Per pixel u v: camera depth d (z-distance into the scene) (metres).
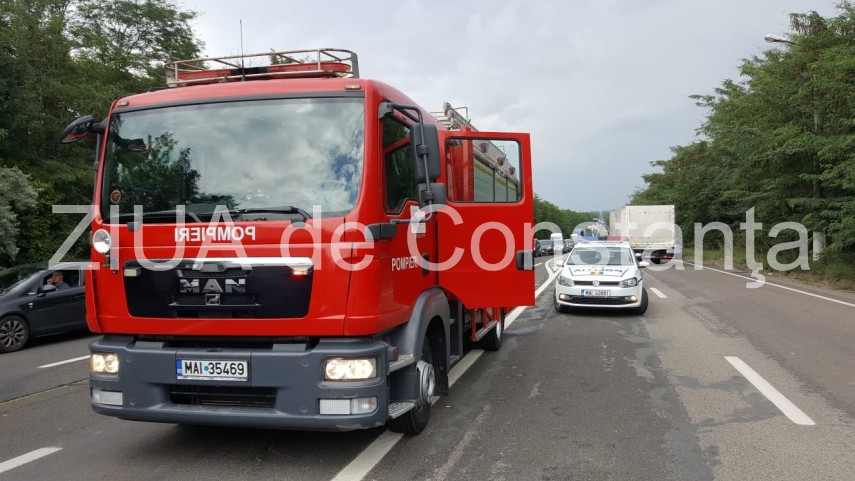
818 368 7.51
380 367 4.23
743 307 13.70
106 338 4.59
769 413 5.65
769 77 23.67
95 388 4.46
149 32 24.69
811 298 15.57
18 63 16.39
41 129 17.98
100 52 21.73
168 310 4.37
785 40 22.30
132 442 5.12
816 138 20.48
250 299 4.24
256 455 4.72
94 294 4.55
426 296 5.27
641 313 12.70
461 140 6.47
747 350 8.69
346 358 4.11
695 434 5.09
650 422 5.45
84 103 18.83
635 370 7.55
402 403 4.72
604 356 8.46
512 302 6.27
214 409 4.23
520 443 4.93
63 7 21.75
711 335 10.00
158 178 4.55
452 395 6.46
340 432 5.25
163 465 4.55
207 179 4.48
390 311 4.50
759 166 23.64
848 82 18.59
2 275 10.86
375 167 4.38
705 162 43.12
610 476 4.23
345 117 4.43
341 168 4.34
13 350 10.07
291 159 4.41
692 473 4.26
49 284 10.83
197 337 4.38
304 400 4.09
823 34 21.27
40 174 17.27
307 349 4.18
